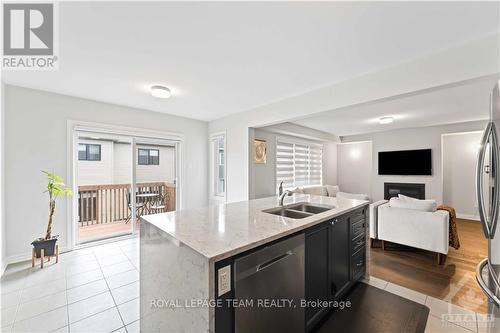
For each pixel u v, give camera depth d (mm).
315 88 3049
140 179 5191
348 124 5504
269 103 3729
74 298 2176
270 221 1701
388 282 2529
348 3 1486
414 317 1948
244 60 2268
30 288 2346
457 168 5754
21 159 2951
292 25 1715
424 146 5832
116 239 3877
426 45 1978
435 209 3156
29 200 3004
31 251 3021
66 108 3289
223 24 1702
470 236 4133
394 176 6387
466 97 3344
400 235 3281
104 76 2641
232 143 4484
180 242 1246
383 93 2418
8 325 1807
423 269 2842
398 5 1502
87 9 1523
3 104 2773
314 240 1757
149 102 3682
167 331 1360
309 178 6539
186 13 1573
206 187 5105
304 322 1622
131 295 2234
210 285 1037
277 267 1392
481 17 1601
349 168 7609
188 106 3922
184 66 2395
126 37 1857
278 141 5473
